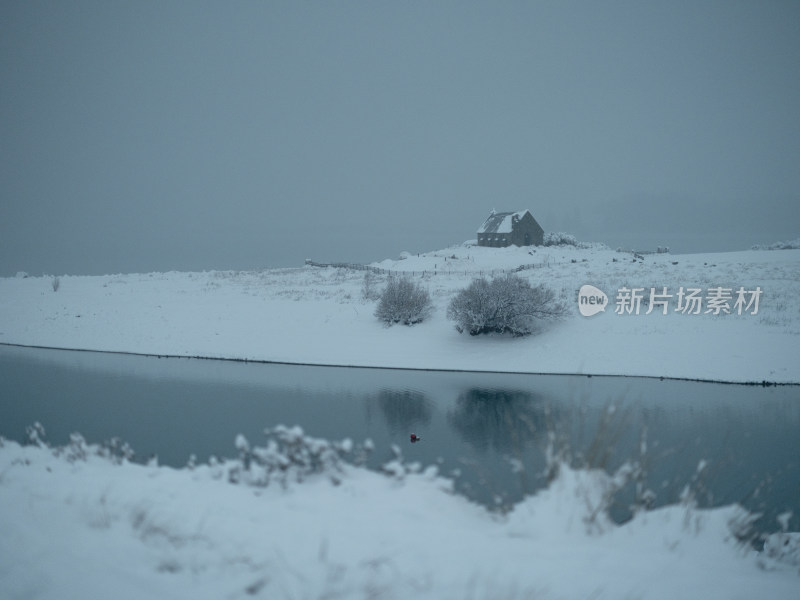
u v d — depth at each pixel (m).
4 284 82.56
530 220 99.06
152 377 35.88
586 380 34.12
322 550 4.79
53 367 39.56
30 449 9.46
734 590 4.48
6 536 5.00
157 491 6.51
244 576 4.34
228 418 25.31
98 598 3.97
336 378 35.59
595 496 5.85
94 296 69.62
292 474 6.96
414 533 5.30
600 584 4.37
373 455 18.77
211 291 70.06
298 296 62.03
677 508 6.06
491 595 4.08
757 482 15.13
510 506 6.41
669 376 34.38
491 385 33.16
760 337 38.78
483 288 44.31
